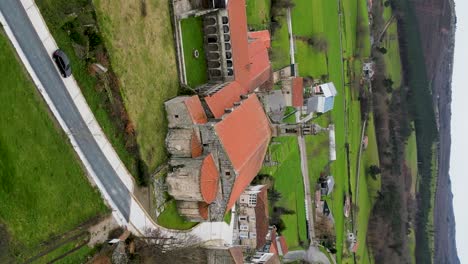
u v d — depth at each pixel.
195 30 99.81
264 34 133.00
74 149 73.88
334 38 191.00
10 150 64.56
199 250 99.38
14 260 64.06
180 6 94.69
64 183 71.88
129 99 82.62
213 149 89.62
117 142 80.75
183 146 88.69
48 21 70.94
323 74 178.62
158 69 89.12
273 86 140.25
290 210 152.88
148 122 86.31
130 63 83.12
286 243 149.50
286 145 150.62
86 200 75.19
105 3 78.62
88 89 76.44
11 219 64.12
